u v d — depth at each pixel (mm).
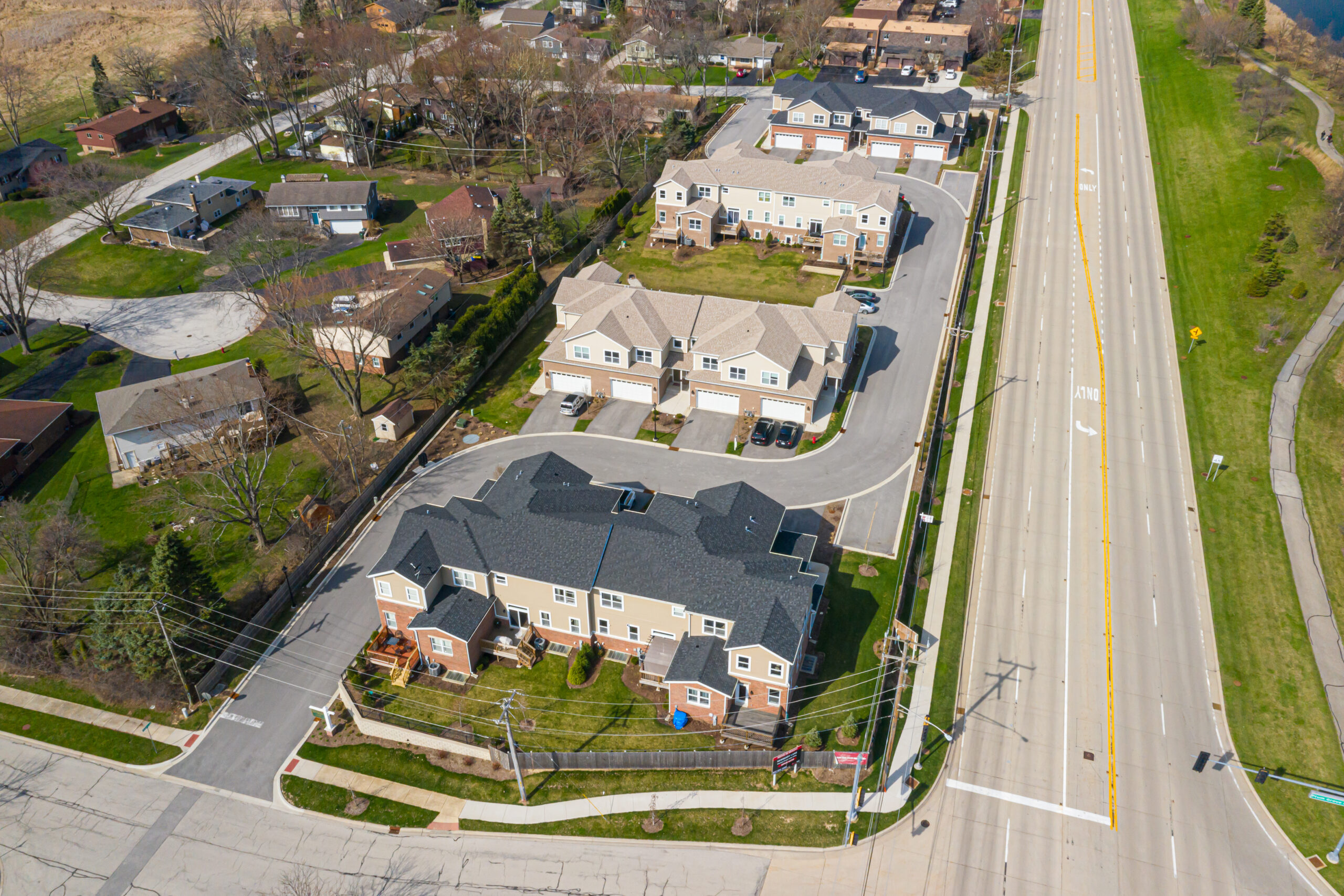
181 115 159625
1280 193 105000
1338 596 64688
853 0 179125
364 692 59062
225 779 55312
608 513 63375
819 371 81750
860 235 101438
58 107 165250
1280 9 172000
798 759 54344
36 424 82500
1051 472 75625
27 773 56062
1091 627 62844
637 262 106562
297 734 57688
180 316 103875
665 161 128500
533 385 87875
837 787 53438
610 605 59188
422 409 85000
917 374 86312
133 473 79438
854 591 65000
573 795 53594
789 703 57344
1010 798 52750
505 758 54844
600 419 82875
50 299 107250
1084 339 90438
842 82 145875
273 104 147875
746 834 51281
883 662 60062
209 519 73312
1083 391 84062
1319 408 79750
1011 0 165250
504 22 179500
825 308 83875
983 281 99812
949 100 125500
